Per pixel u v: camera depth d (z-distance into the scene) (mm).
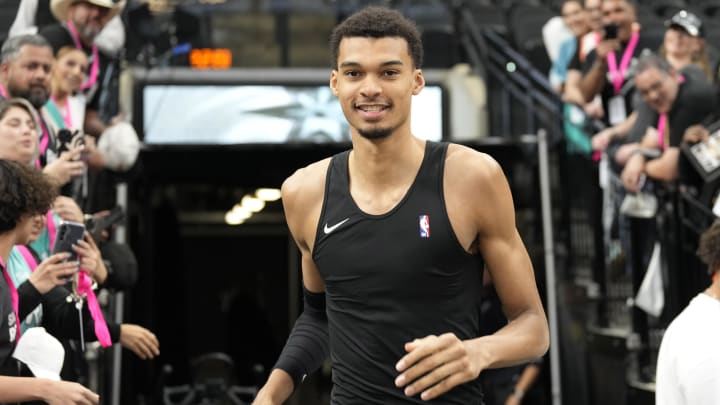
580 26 11828
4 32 13828
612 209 10664
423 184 4105
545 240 11398
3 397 4805
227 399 13398
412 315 4070
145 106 13477
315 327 4684
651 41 10898
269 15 15125
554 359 11109
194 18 13781
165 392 11344
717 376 5320
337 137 14000
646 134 9578
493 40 14008
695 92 8992
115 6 8578
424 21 15906
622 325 10984
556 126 12672
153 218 14883
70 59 7766
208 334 17641
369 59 3947
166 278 14852
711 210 8727
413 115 14273
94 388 8398
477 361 3836
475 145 11953
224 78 13789
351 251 4113
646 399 9680
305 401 16078
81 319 5879
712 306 5496
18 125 6156
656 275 9578
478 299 4230
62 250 5836
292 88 13969
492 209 4105
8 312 5051
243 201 16438
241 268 17688
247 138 13781
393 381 4086
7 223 5094
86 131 8812
